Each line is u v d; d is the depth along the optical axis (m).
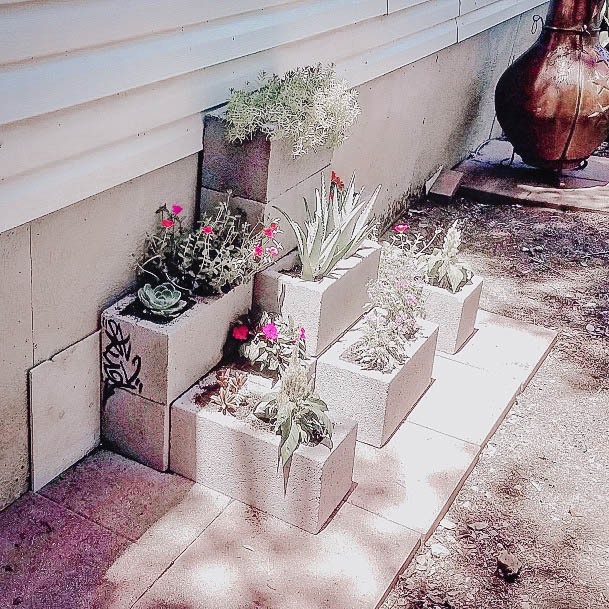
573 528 3.46
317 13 4.28
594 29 6.54
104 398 3.43
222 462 3.27
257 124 3.50
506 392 4.19
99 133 3.06
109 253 3.31
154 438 3.37
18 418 3.10
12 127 2.70
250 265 3.60
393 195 6.13
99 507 3.21
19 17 2.65
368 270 4.06
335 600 2.90
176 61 3.35
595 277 5.71
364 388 3.60
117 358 3.32
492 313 5.01
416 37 5.67
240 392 3.37
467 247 6.01
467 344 4.58
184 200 3.70
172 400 3.31
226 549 3.07
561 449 3.94
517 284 5.54
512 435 4.00
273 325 3.47
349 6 4.59
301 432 3.12
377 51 5.12
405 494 3.42
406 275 4.10
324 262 3.74
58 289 3.09
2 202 2.72
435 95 6.38
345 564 3.05
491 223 6.43
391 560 3.09
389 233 6.09
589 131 6.63
